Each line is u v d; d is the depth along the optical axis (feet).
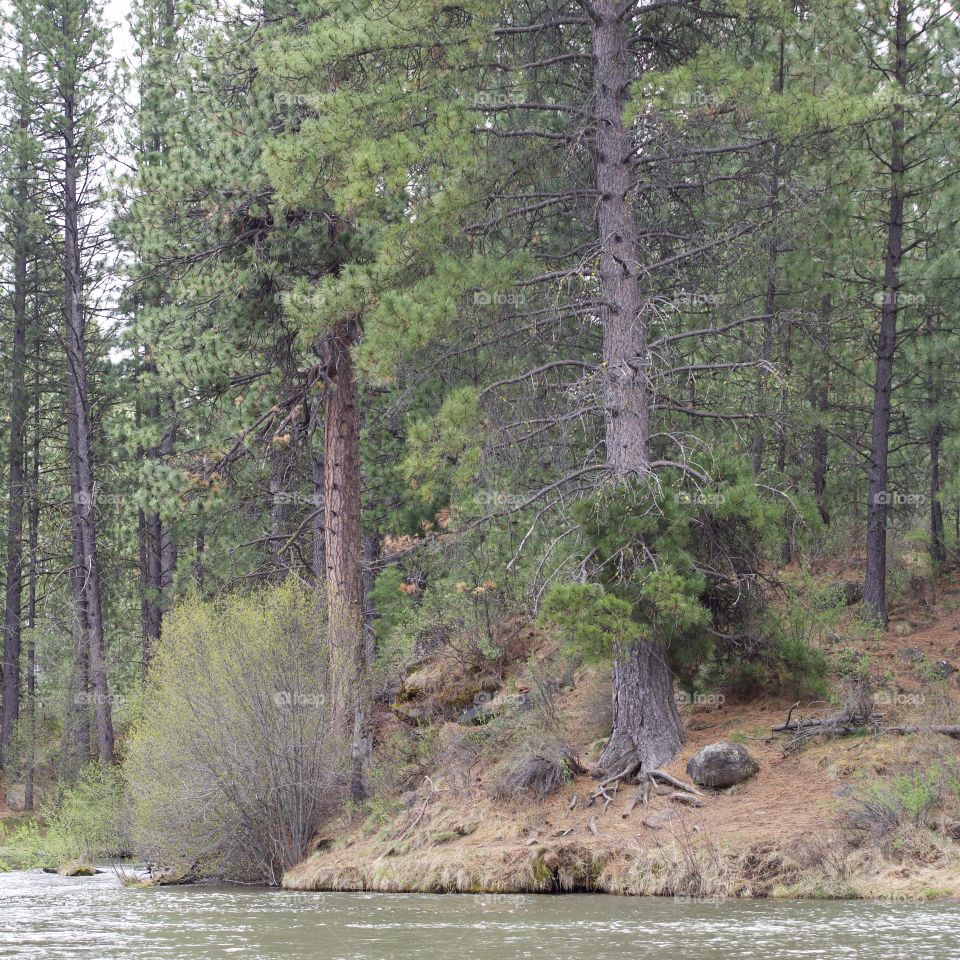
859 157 82.23
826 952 38.14
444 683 90.43
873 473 89.71
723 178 77.61
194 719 75.10
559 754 71.41
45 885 75.36
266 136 88.69
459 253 77.10
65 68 154.51
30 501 163.02
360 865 67.62
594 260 78.02
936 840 54.54
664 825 62.64
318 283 86.69
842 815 58.18
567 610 65.82
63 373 164.76
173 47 100.07
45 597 178.70
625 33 79.51
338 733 77.61
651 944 40.96
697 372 78.02
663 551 69.46
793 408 80.18
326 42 74.59
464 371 83.92
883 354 90.74
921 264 90.84
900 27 89.56
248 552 118.73
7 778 156.87
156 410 147.23
